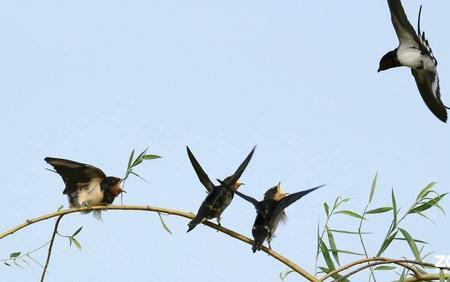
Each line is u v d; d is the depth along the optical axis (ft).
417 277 30.40
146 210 34.30
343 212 33.06
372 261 30.73
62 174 40.93
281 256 32.76
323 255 32.81
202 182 38.88
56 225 34.12
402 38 41.88
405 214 32.60
